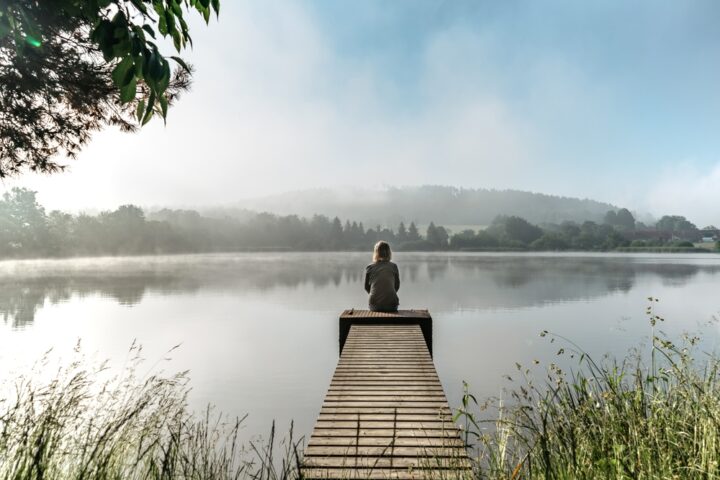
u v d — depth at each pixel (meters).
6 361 14.95
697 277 61.12
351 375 6.45
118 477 3.31
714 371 4.17
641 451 3.15
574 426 3.63
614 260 130.00
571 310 30.27
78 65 4.78
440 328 23.73
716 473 2.84
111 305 33.94
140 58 2.26
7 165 5.20
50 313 29.47
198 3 2.71
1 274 69.62
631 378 4.79
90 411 4.09
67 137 5.38
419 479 3.54
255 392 12.99
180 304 34.81
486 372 14.48
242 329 24.00
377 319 9.55
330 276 69.12
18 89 4.59
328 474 3.66
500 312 29.66
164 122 2.36
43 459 3.22
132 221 197.50
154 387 4.30
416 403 5.39
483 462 3.62
